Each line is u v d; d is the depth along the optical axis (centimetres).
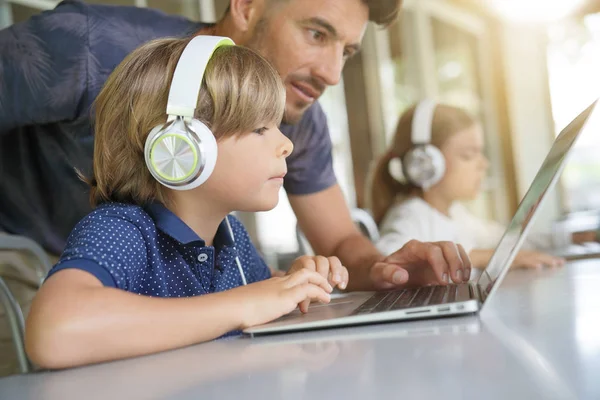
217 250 89
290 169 131
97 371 54
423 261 105
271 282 72
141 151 78
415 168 194
